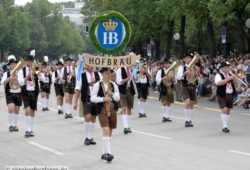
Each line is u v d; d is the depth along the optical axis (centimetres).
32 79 1562
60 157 1242
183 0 3456
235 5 3106
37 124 1888
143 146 1398
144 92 2108
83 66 1386
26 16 10706
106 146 1195
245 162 1175
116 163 1168
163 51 6656
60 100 2281
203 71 3095
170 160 1202
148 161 1190
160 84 1952
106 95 1179
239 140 1501
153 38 4747
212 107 2531
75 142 1465
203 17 3625
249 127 1794
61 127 1800
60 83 2258
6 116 2142
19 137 1567
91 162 1181
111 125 1213
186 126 1808
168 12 3725
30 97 1563
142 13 4453
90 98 1288
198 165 1142
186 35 5759
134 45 5806
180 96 2781
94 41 1215
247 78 2608
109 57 1191
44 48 12775
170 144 1431
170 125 1848
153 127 1794
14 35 9681
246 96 2477
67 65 2130
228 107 1669
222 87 1658
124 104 1653
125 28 1221
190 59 1808
